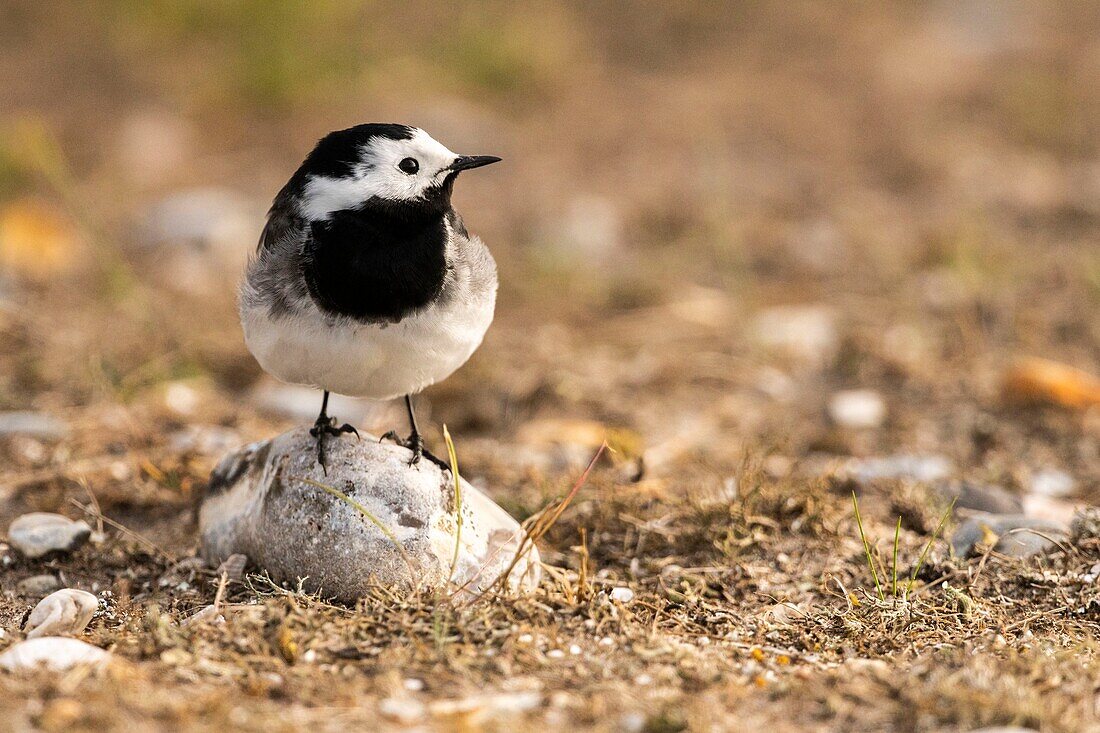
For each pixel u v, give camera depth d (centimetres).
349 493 820
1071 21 2555
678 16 2519
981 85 2267
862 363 1390
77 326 1430
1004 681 680
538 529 866
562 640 761
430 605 774
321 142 839
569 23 2453
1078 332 1443
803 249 1716
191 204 1802
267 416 1245
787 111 2173
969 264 1568
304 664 712
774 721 662
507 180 1958
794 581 891
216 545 889
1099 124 2098
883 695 687
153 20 2352
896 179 1944
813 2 2614
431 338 812
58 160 1955
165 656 708
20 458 1110
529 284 1606
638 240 1772
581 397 1313
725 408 1301
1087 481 1110
